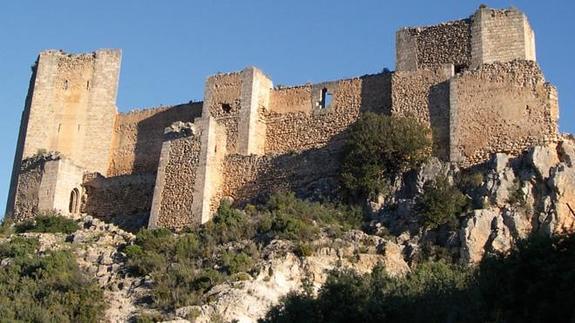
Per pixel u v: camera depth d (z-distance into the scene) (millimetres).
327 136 70500
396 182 62000
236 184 69250
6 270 58188
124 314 51906
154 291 53156
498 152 61156
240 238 59531
